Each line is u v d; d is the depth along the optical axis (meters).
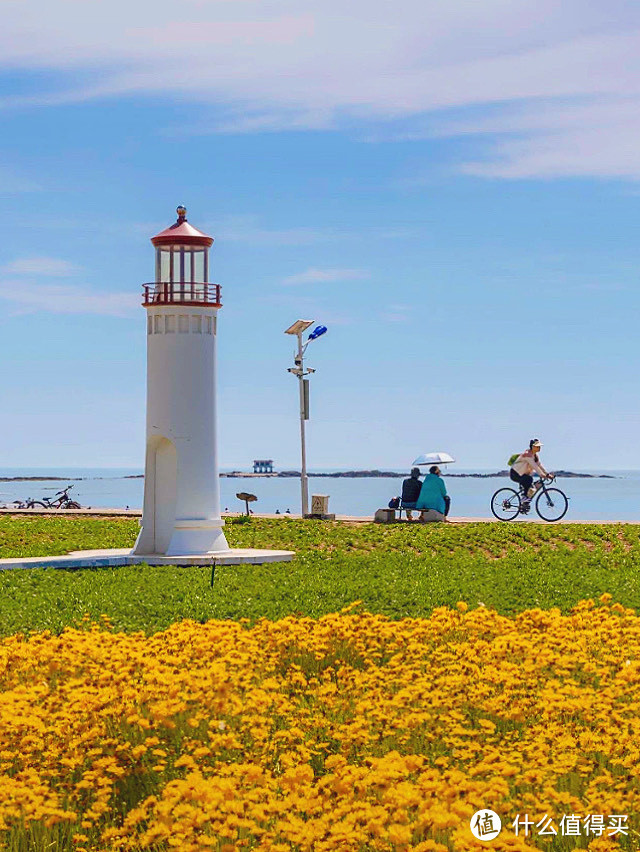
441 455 40.19
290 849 9.66
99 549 33.50
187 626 17.58
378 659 17.52
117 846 10.05
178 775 11.78
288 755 11.45
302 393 41.84
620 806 10.24
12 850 10.20
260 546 33.38
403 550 32.59
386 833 9.46
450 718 12.78
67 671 14.57
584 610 19.91
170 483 31.16
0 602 24.56
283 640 17.12
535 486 38.66
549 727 12.45
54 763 11.73
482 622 17.86
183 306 30.53
